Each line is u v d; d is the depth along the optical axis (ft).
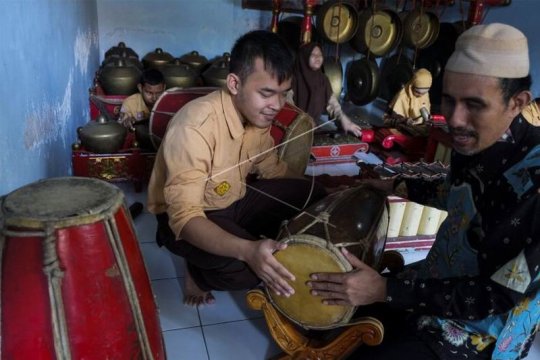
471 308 3.10
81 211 2.68
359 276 3.49
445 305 3.17
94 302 2.72
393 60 14.49
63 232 2.60
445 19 15.48
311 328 4.04
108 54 11.80
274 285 3.83
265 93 3.87
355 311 4.01
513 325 3.30
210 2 13.57
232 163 4.54
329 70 12.82
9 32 4.25
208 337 4.95
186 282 5.33
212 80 11.03
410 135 10.27
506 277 2.94
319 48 10.00
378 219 4.33
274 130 6.23
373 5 12.78
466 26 13.14
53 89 6.27
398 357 3.52
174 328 5.03
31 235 2.58
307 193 5.27
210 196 4.62
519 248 2.91
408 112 11.34
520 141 3.00
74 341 2.70
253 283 4.70
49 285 2.60
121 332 2.86
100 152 7.45
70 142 7.59
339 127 10.61
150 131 6.89
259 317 5.32
